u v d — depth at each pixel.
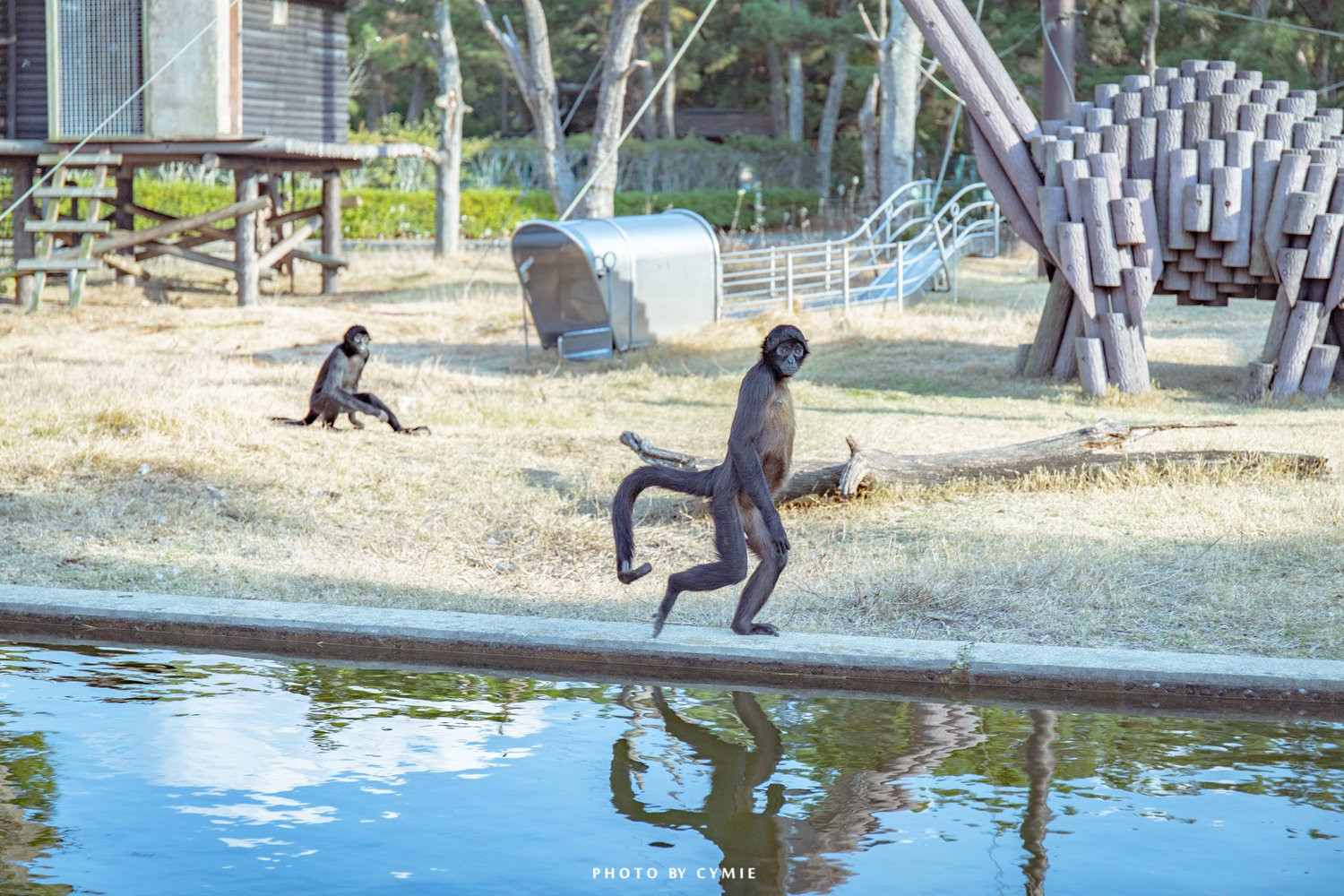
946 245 32.03
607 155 23.38
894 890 4.98
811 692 7.59
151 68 24.64
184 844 5.34
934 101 54.19
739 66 69.31
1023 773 6.23
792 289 23.95
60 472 12.67
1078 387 17.14
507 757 6.42
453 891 4.95
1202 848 5.36
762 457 7.80
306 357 20.66
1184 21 40.72
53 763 6.20
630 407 16.78
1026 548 10.20
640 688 7.62
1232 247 15.95
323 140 28.12
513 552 10.84
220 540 10.92
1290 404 15.78
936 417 15.62
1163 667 7.32
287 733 6.71
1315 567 9.58
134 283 29.42
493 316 25.20
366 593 9.54
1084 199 16.33
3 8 25.97
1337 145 15.95
